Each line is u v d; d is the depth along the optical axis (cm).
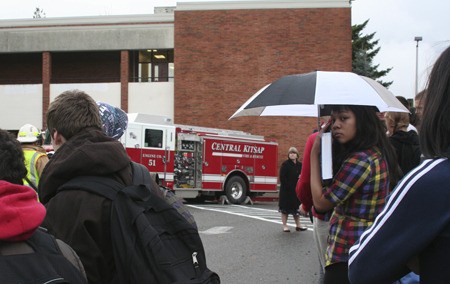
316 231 443
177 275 209
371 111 320
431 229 148
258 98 341
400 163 458
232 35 2762
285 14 2736
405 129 470
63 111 250
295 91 325
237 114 379
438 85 161
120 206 220
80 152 233
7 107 2878
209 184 1983
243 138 2105
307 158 409
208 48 2770
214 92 2756
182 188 1923
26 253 163
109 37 2853
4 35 2892
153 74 2956
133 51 2939
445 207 148
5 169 178
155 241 212
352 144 316
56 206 225
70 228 221
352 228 304
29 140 522
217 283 229
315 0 2719
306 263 790
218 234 1105
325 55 2712
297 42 2728
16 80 3091
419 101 171
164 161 1864
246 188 2116
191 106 2759
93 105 260
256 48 2750
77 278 172
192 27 2780
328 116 409
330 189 305
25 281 154
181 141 1925
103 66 3038
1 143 181
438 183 150
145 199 225
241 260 815
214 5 2769
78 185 228
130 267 211
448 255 148
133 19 2841
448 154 154
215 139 2008
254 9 2750
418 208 151
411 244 151
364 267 162
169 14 2831
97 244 222
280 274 715
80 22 2861
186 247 222
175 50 2783
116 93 2845
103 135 248
